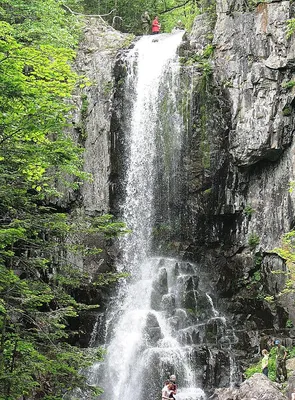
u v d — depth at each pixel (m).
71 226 14.13
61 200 26.50
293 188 22.23
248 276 25.55
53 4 24.92
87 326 24.31
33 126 12.51
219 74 26.52
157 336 22.91
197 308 24.81
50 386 16.75
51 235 14.98
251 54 25.80
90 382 21.84
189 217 26.20
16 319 15.21
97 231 14.67
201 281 25.97
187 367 21.92
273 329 24.08
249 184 26.08
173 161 26.61
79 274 15.55
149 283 25.08
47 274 16.05
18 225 12.52
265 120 24.94
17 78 11.88
